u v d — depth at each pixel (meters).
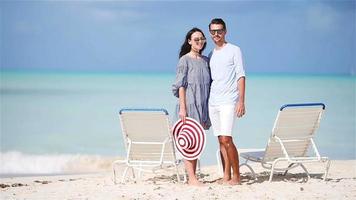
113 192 8.61
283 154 9.52
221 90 8.98
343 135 23.27
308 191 8.51
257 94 47.91
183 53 9.39
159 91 54.75
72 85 71.19
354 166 11.65
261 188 8.71
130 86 66.88
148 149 9.54
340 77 102.56
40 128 28.80
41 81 85.06
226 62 8.93
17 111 38.16
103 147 21.52
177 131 9.20
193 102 9.15
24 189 9.27
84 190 8.89
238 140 21.69
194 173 9.19
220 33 8.98
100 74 124.44
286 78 97.81
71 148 21.28
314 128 9.45
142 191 8.62
